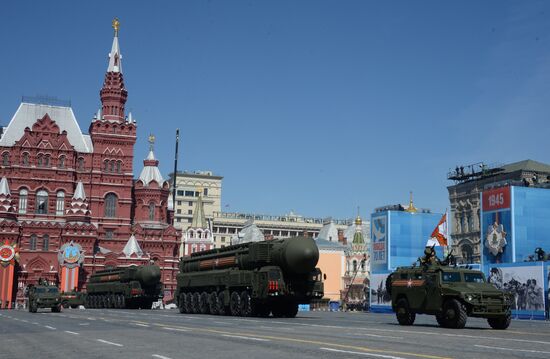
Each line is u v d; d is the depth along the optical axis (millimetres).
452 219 137375
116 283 78312
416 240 92750
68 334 27703
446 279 32094
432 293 32469
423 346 20219
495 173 127562
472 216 131500
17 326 34562
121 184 123500
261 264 44312
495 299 30969
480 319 47875
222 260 49562
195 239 134875
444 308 31672
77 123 125500
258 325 33344
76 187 119625
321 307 126750
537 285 57625
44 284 62250
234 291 47156
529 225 74875
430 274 32812
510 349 19328
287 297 42688
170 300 121000
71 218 115625
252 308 44844
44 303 59031
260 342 21938
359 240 133750
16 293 108750
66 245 111375
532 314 57844
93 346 21562
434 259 33844
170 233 123375
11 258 106875
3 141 117938
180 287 56875
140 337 25109
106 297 82438
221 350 19344
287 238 43281
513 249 73938
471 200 132250
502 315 30938
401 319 34719
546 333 28219
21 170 116750
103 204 121812
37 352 19953
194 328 30594
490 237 77312
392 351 18469
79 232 113625
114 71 127250
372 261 94625
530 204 75250
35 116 122688
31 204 116312
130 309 74562
